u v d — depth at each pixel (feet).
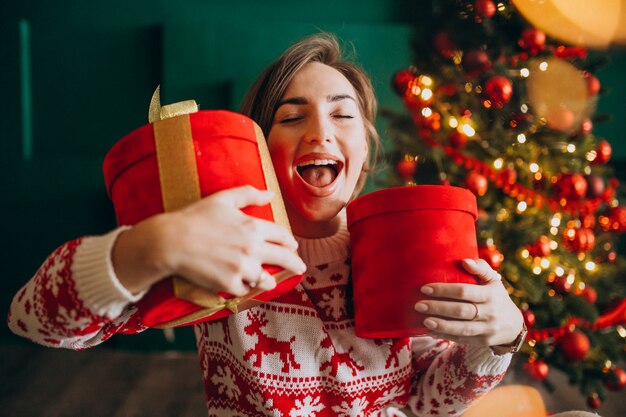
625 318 6.14
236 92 8.47
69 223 8.75
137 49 8.76
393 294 2.18
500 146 5.94
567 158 6.03
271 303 2.63
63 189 8.75
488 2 5.60
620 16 7.29
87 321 1.84
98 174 8.77
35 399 6.82
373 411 2.79
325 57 3.08
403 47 8.47
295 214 2.82
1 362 7.86
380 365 2.71
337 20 8.84
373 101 3.46
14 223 8.71
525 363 6.04
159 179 1.84
